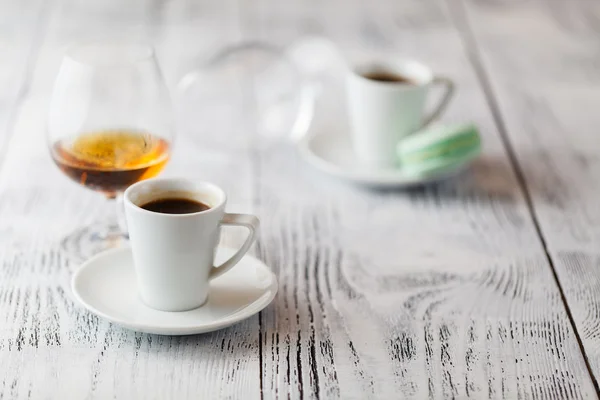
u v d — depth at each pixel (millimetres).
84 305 830
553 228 1010
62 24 1393
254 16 1460
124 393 787
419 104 1096
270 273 884
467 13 1528
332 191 1063
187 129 1164
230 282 875
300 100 1241
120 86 943
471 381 811
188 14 1452
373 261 944
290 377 807
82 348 823
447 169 1066
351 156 1123
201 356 821
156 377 801
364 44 1395
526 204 1052
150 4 1480
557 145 1171
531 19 1522
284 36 1397
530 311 885
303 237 977
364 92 1090
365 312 875
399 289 906
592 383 815
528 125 1209
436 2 1562
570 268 945
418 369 819
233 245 952
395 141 1100
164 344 830
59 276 902
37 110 1178
